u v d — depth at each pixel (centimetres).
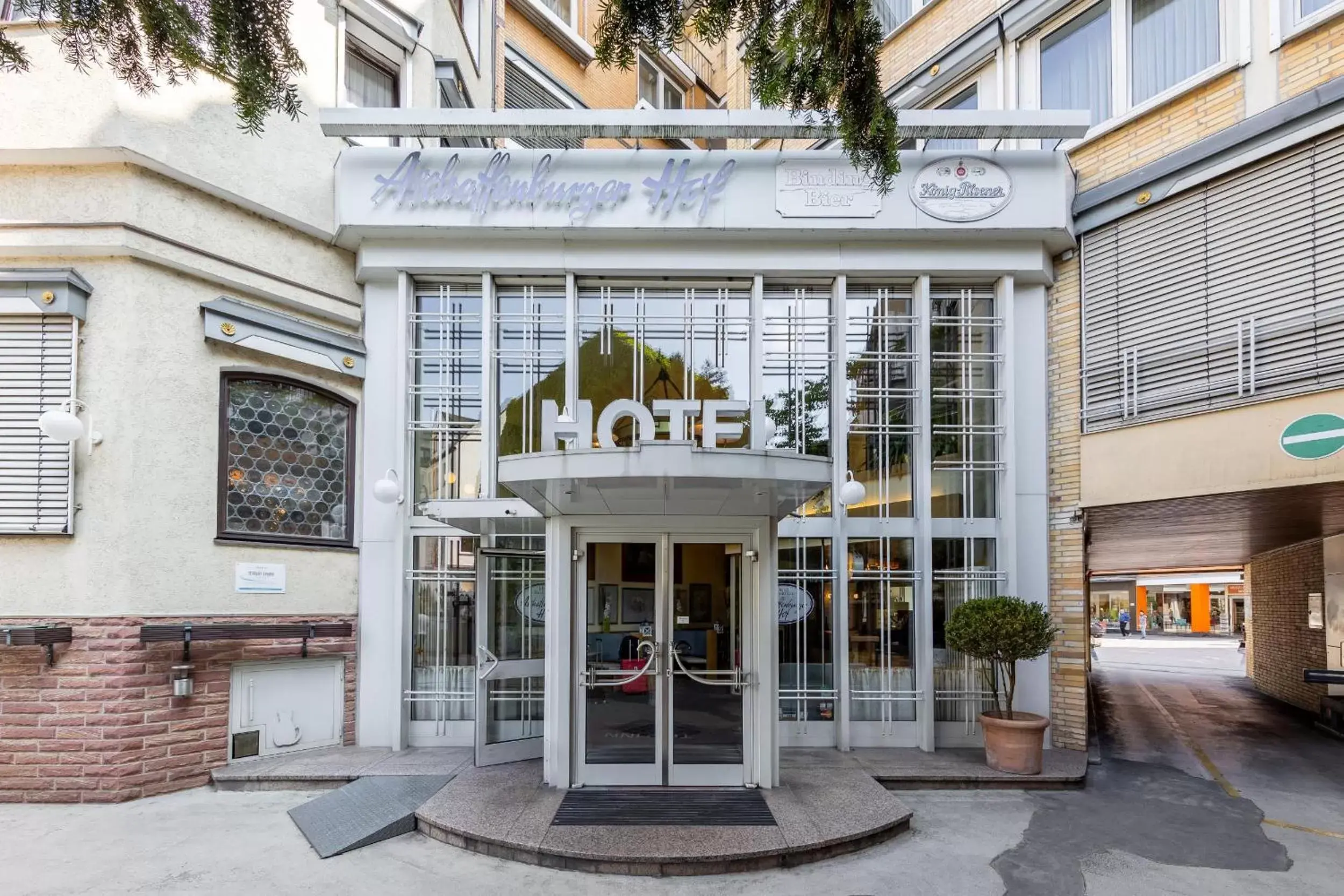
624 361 838
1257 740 926
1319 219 634
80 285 638
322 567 763
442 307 840
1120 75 797
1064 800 643
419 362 832
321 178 789
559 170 799
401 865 491
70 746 611
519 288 848
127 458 638
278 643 719
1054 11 847
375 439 815
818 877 478
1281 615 1320
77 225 643
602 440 532
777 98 464
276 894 447
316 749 748
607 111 781
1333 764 793
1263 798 659
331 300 802
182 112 680
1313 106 633
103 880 466
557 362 838
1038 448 820
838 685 788
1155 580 4066
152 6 406
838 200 797
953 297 848
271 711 718
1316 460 606
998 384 830
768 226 796
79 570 622
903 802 632
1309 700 1183
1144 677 1747
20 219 645
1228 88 704
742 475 483
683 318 844
